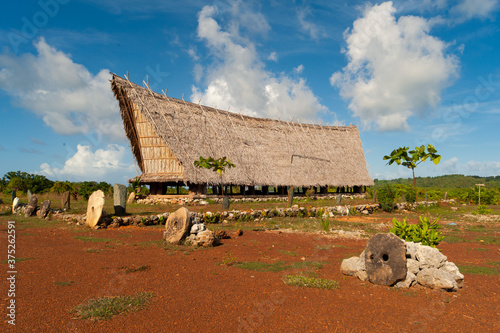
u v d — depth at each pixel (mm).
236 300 5008
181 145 25578
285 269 6980
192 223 10508
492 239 11672
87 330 3910
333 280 6121
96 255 8023
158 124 25469
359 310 4711
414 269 6016
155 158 26344
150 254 8266
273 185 29922
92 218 12914
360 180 39125
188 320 4246
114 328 3979
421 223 7789
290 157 34906
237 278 6203
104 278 6051
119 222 13391
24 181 34062
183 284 5773
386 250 6004
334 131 44375
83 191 28344
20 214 17406
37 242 9805
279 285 5805
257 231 12953
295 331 3986
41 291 5262
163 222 14375
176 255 8211
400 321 4344
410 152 12203
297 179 32625
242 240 10750
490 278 6551
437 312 4680
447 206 27266
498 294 5516
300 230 13328
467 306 4941
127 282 5824
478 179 71250
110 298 4938
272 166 32094
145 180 25812
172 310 4566
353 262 6652
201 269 6852
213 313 4492
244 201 27844
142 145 26625
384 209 23047
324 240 11008
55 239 10375
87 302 4777
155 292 5309
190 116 29219
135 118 26656
